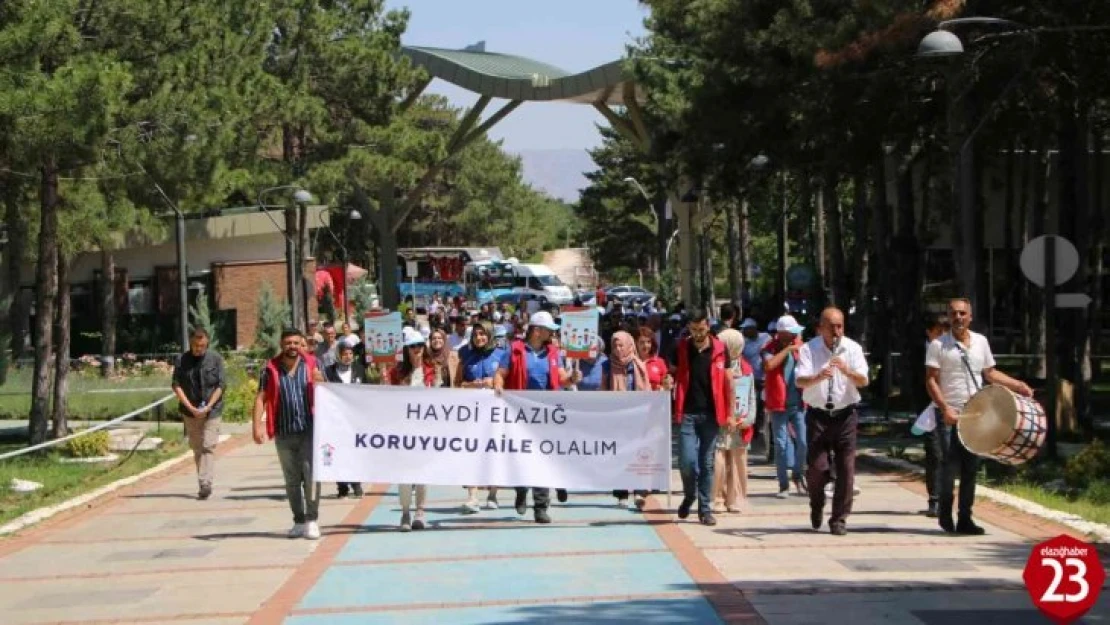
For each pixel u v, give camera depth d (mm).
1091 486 16016
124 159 24016
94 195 26625
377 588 11164
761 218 63781
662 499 16547
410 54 69000
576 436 14305
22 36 19422
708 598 10258
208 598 11062
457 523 14805
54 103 19297
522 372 14500
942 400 12883
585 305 18188
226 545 13891
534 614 9883
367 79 49344
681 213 59094
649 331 16938
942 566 11391
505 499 17062
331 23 47844
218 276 53000
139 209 31141
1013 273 44344
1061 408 22125
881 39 22594
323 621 9914
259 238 55219
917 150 33438
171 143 24172
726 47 29578
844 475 13180
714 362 14148
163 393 31031
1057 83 23766
